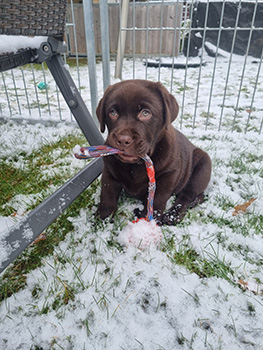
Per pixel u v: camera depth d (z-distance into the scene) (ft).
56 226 1.45
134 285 1.12
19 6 1.03
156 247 1.30
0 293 1.11
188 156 1.65
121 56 4.76
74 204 1.62
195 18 6.23
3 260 0.99
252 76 4.93
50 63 1.68
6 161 2.15
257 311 1.03
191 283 1.14
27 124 2.86
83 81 4.58
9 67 1.33
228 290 1.11
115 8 6.33
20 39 1.33
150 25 6.35
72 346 0.92
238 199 1.69
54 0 1.27
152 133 1.29
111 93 1.33
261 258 1.27
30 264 1.24
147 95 1.26
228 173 1.98
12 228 1.08
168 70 5.38
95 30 6.64
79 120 1.81
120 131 1.19
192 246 1.33
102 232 1.39
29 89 4.23
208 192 1.79
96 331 0.96
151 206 1.37
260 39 6.18
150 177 1.31
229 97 3.74
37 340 0.94
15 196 1.71
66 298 1.07
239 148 2.35
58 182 1.83
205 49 6.53
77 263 1.23
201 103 3.50
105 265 1.21
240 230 1.42
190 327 0.98
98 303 1.05
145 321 0.99
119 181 1.46
